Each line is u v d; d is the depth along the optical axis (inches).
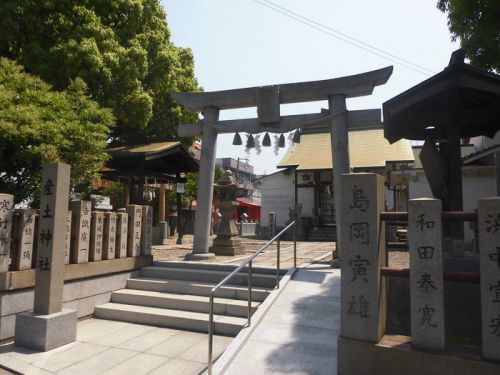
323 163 762.2
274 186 843.4
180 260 351.3
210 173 366.9
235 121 362.0
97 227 280.8
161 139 656.4
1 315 216.4
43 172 219.1
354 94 324.5
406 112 250.4
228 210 410.6
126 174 536.1
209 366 156.2
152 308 265.3
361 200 144.9
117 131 622.5
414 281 133.7
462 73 211.2
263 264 319.6
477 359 120.9
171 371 179.6
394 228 366.0
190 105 376.5
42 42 506.3
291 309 214.5
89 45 490.6
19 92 299.3
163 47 628.4
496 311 119.8
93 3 538.3
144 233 326.3
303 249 481.7
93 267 270.8
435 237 132.0
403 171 610.2
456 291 165.9
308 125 343.9
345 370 139.6
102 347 209.8
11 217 224.8
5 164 283.7
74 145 302.4
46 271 212.7
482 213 124.3
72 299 256.4
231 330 224.5
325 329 191.2
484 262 122.6
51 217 214.7
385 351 133.0
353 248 144.0
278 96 340.8
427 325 130.4
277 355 169.9
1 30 477.7
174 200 765.9
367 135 812.0
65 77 498.6
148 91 595.8
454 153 225.6
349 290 142.9
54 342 206.5
